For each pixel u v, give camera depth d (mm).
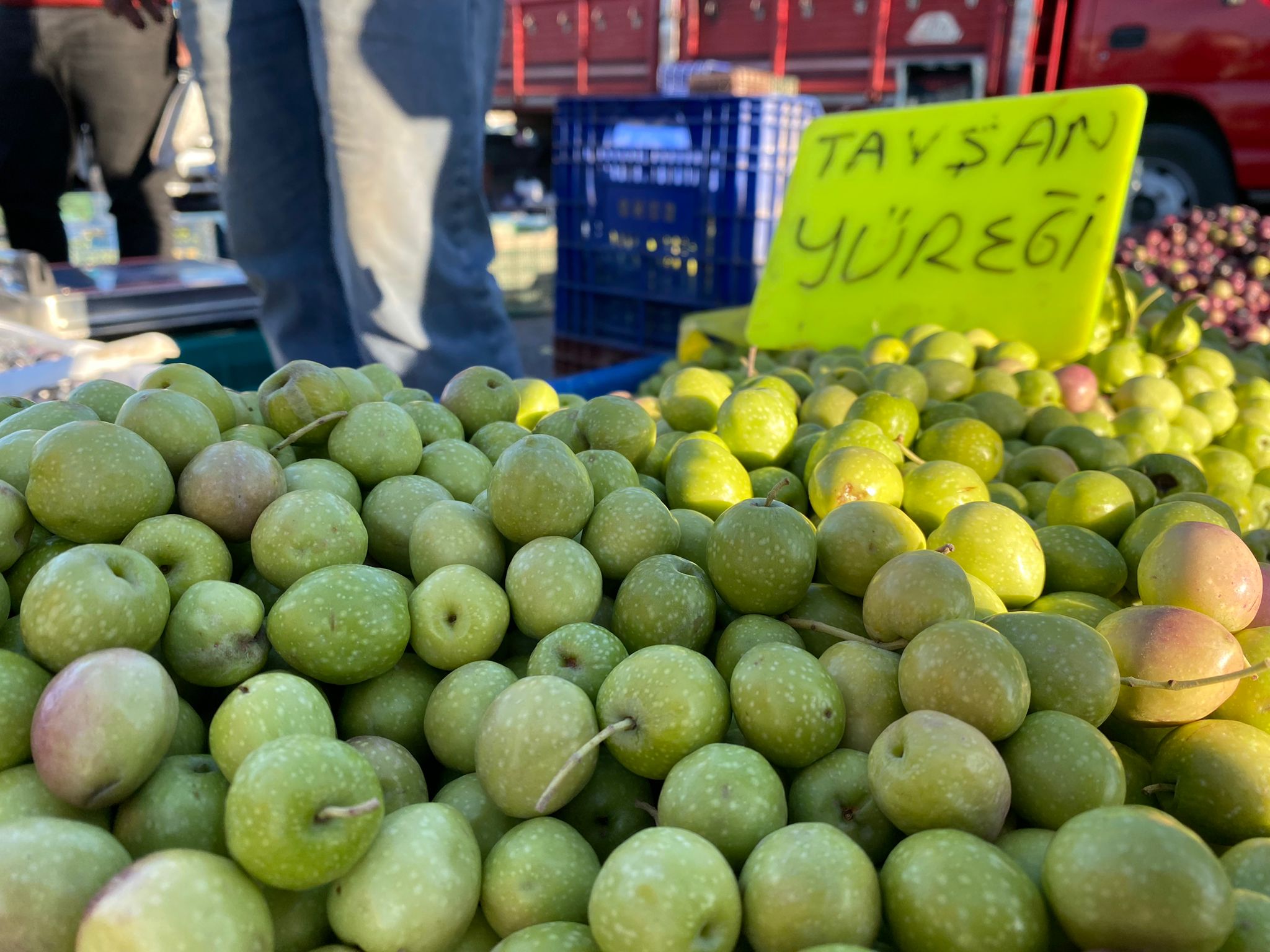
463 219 4398
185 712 1558
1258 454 3299
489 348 4656
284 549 1748
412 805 1432
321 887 1338
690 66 9570
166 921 1111
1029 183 3676
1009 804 1377
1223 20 7586
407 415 2248
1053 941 1261
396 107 3793
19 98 6008
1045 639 1604
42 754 1310
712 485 2260
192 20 4117
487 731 1495
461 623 1715
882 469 2234
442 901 1293
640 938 1182
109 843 1271
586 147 5941
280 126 4320
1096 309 3471
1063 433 2850
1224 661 1596
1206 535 1828
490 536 1921
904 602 1632
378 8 3611
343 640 1599
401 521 2016
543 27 11883
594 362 6219
